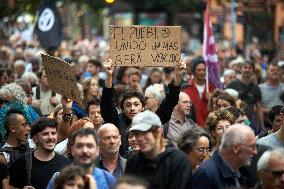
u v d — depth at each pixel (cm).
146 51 1989
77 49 5247
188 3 6450
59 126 1997
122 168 1678
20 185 1695
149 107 2116
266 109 2895
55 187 1308
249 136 1441
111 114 1855
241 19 5409
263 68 4338
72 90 1942
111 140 1655
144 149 1492
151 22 7238
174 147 1519
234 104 2262
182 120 2166
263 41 5597
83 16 7975
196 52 5175
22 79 2506
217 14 6338
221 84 2894
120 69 2870
